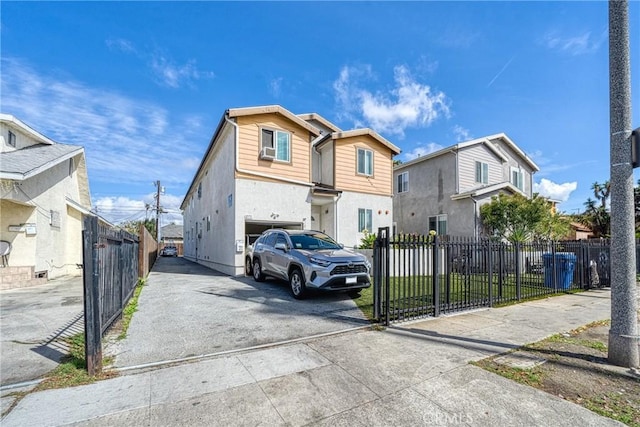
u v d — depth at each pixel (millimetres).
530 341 4785
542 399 3020
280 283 10156
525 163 22172
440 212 19016
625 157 3934
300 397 3070
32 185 11750
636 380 3445
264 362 3951
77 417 2727
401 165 21812
